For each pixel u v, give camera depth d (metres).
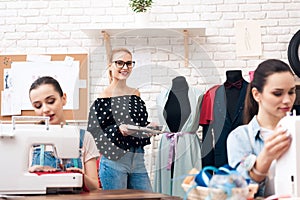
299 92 5.04
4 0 5.62
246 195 1.64
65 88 5.48
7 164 2.55
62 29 5.57
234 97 4.91
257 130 2.42
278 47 5.48
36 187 2.56
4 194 2.54
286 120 2.11
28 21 5.60
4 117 5.48
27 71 5.52
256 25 5.48
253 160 2.12
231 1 5.53
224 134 4.81
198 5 5.54
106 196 2.37
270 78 2.42
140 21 5.23
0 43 5.57
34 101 3.20
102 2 5.59
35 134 2.59
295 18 5.49
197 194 1.90
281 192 2.10
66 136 2.64
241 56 5.47
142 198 2.29
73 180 2.60
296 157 2.04
